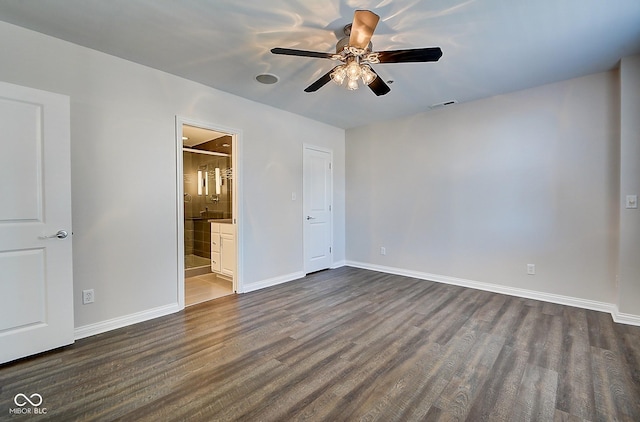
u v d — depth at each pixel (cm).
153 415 157
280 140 408
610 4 190
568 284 321
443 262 411
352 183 512
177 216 303
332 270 486
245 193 367
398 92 342
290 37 230
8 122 204
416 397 171
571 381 185
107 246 258
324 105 389
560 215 324
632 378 188
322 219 480
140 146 277
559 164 323
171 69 285
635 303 269
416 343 235
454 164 397
